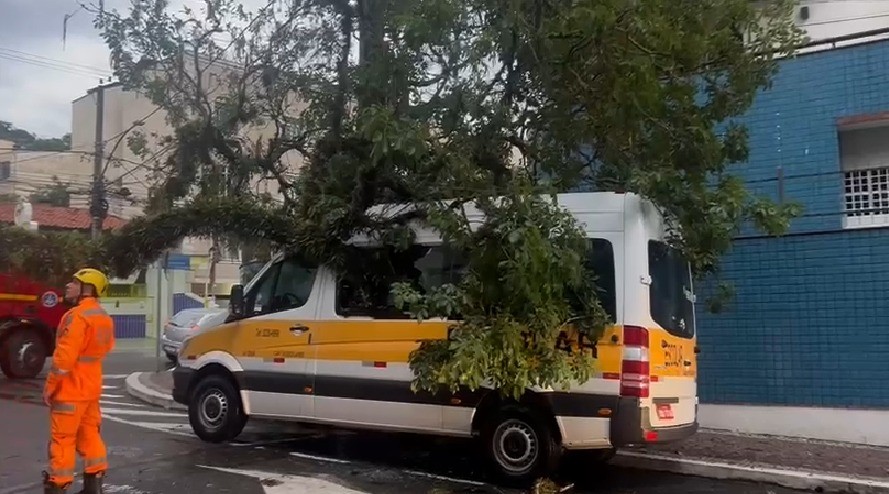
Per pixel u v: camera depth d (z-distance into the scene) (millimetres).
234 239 9516
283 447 9250
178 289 35125
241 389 9086
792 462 8422
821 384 9891
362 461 8602
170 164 10547
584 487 7781
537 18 7844
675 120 8203
